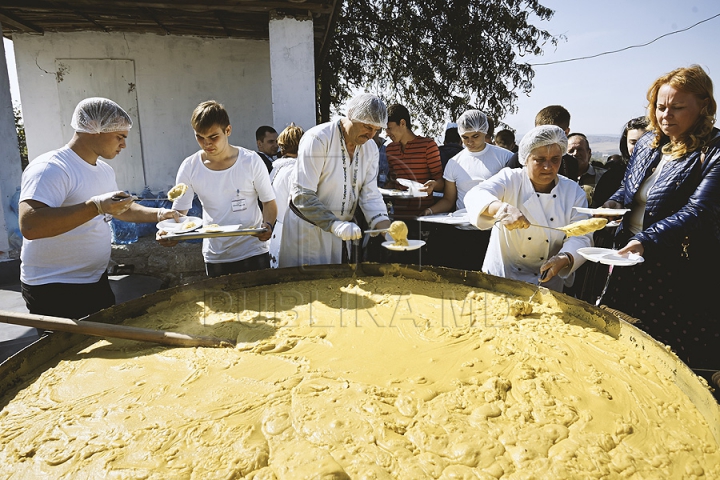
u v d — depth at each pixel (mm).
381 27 11320
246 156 3127
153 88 7082
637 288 2646
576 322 2350
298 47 5648
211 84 7203
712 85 2268
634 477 1316
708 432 1512
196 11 5852
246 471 1335
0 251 5305
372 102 2609
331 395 1690
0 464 1372
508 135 6160
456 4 10742
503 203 2430
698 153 2340
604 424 1544
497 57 11180
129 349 2068
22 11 5863
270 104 7383
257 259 3379
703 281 2500
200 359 1966
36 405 1656
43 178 2227
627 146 3852
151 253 5586
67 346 2078
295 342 2131
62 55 6863
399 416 1581
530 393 1706
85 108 2361
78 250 2508
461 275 2896
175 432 1494
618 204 2941
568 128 4145
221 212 3166
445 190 4398
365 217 3162
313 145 2777
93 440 1468
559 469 1333
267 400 1669
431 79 11336
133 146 7207
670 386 1772
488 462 1364
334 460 1372
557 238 2758
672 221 2254
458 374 1853
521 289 2658
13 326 4109
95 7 5660
